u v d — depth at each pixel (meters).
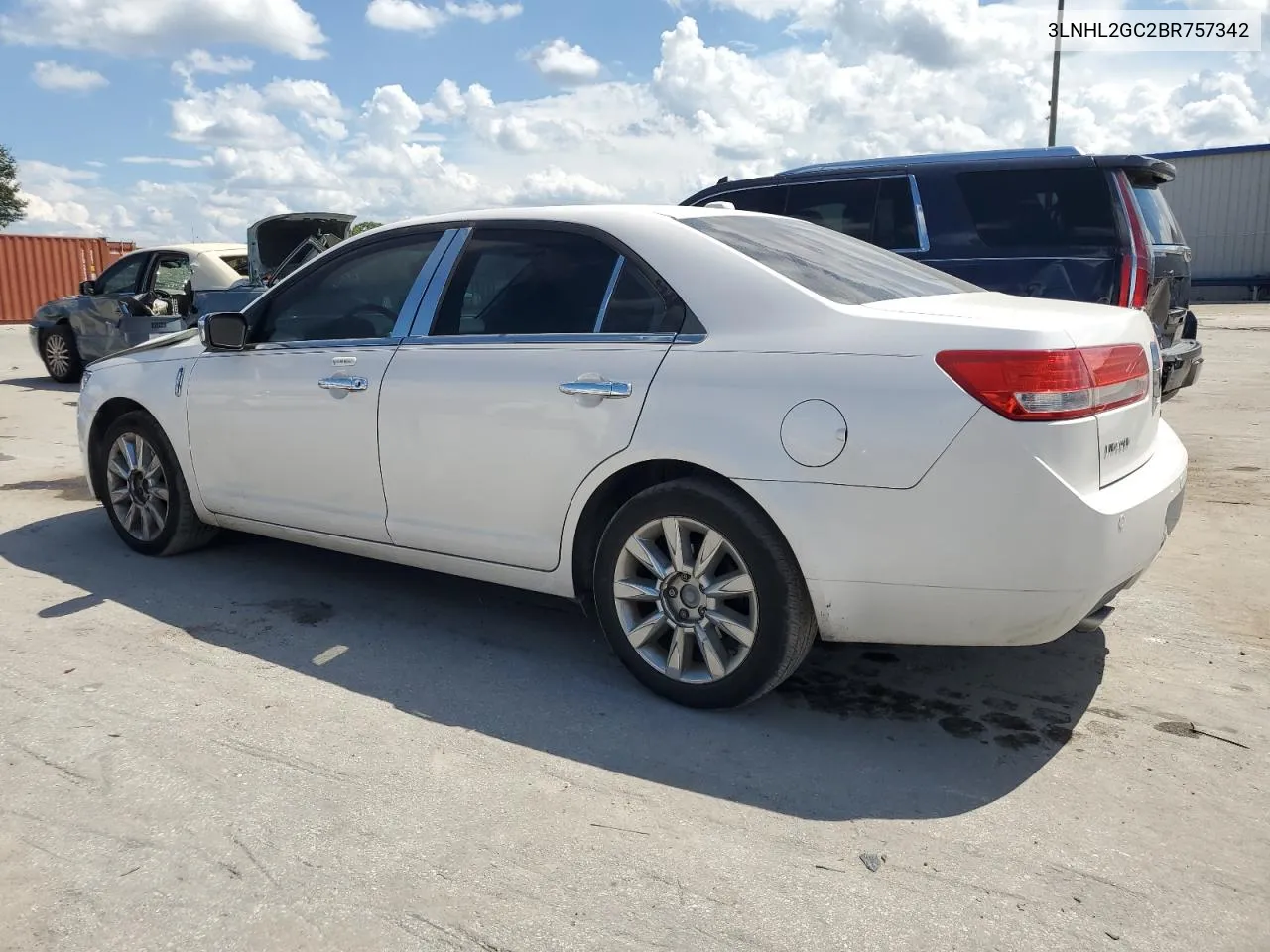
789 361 3.06
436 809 2.75
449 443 3.72
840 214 6.88
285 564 4.96
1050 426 2.77
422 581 4.71
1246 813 2.72
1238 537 5.26
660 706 3.40
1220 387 10.87
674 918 2.29
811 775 2.94
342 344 4.13
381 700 3.44
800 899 2.36
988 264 6.31
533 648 3.92
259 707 3.37
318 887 2.41
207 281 11.12
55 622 4.16
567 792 2.84
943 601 2.92
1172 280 6.41
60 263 25.33
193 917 2.30
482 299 3.79
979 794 2.83
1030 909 2.32
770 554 3.08
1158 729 3.21
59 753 3.04
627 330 3.42
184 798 2.79
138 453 5.00
